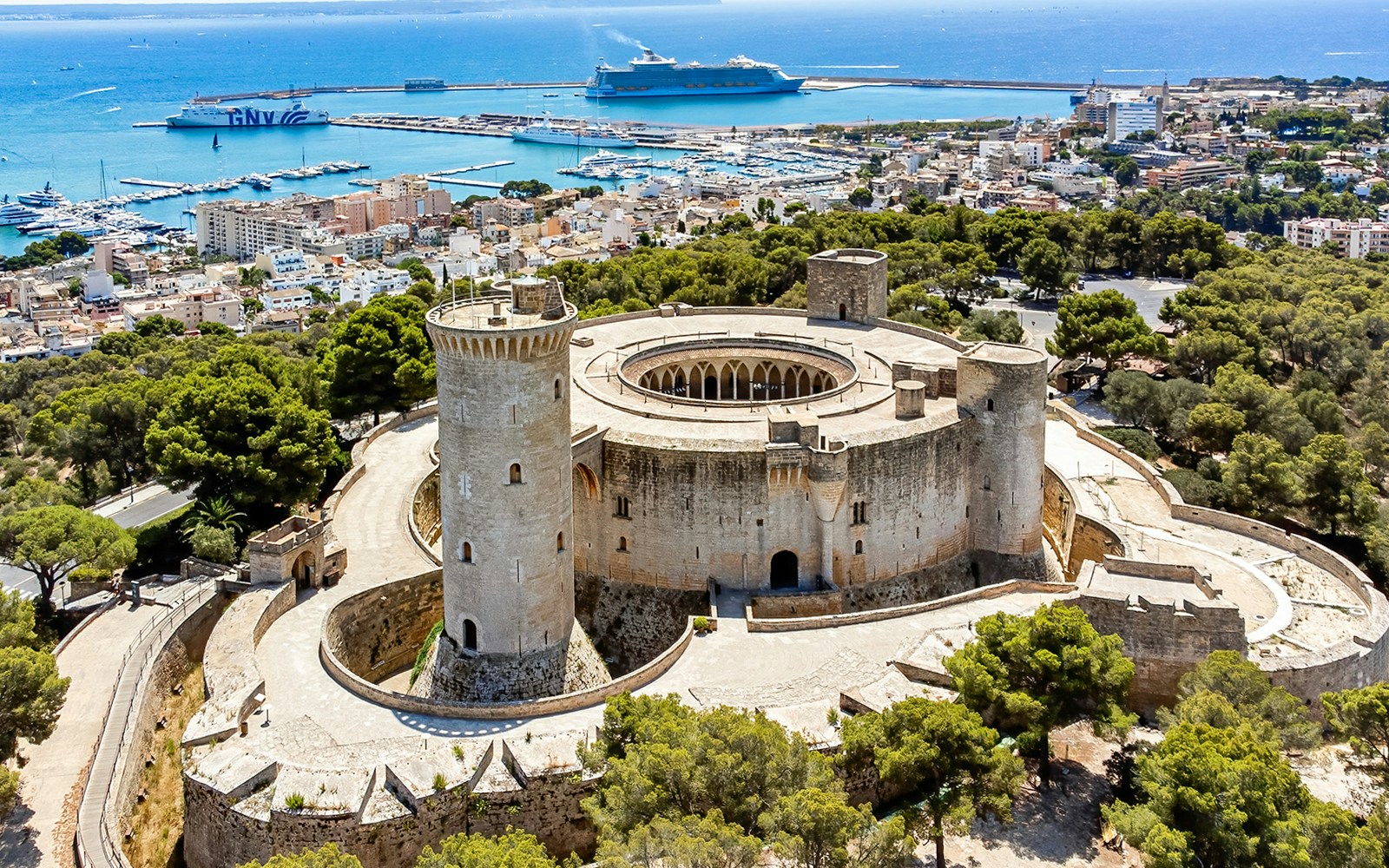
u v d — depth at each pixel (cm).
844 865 6475
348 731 8481
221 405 13200
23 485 15262
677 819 6575
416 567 11294
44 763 8750
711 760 6962
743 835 6588
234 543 12425
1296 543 11844
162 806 9000
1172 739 7438
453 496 9144
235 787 7625
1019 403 11612
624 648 11156
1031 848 7775
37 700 8406
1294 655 9488
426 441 15038
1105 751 8962
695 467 10800
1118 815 7269
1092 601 9650
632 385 12762
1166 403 17975
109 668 10106
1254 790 6988
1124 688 8225
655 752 7019
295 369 16825
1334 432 17188
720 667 9344
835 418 11781
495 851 6200
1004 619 8625
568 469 9362
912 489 11338
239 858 7631
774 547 11000
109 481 17400
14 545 11719
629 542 11238
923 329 14950
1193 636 9419
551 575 9294
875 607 11225
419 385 16050
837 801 6475
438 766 7806
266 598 10325
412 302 17875
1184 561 11500
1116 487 13912
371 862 7469
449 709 8694
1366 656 9512
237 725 8425
